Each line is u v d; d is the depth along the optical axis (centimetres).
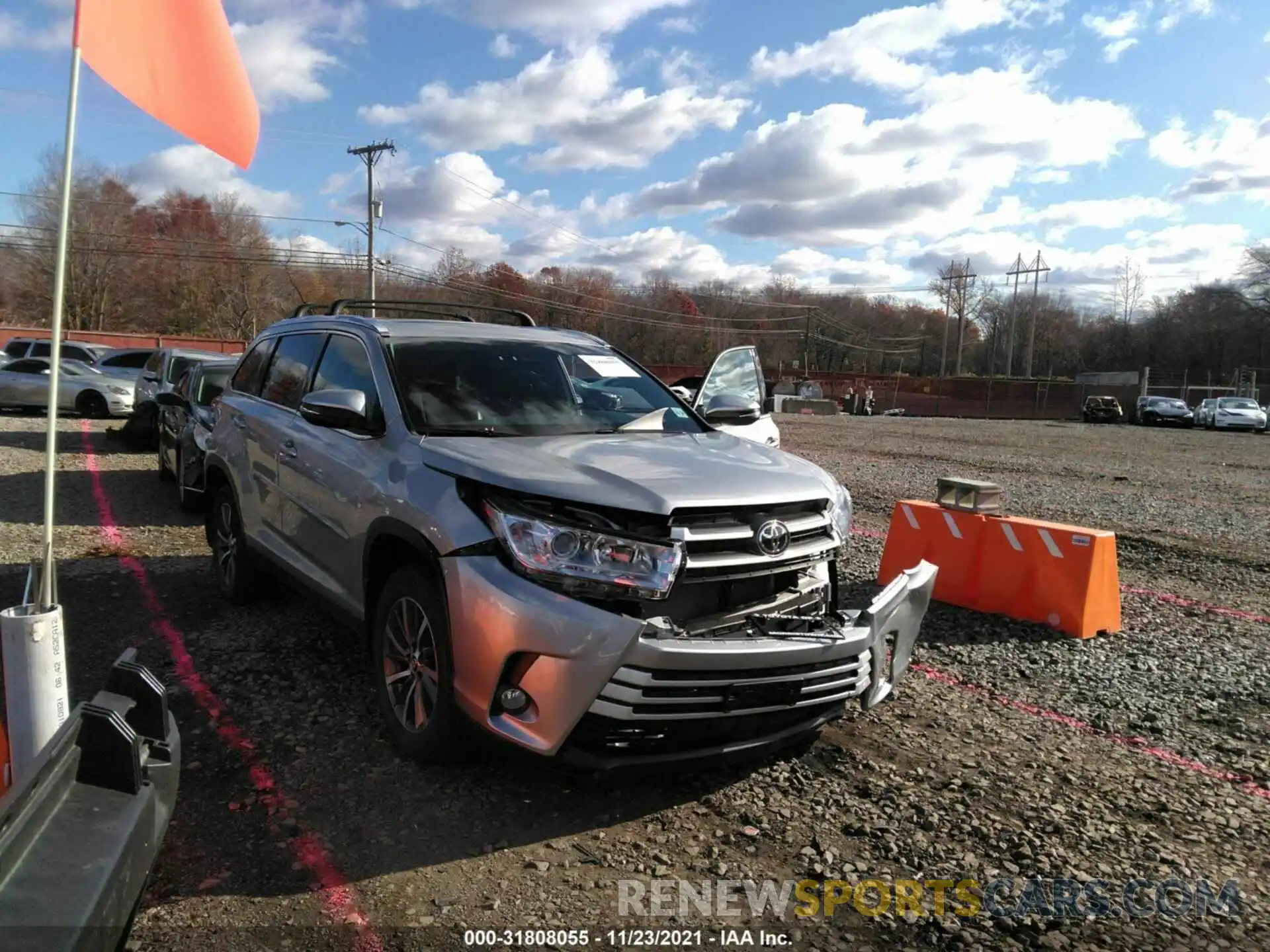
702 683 304
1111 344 9075
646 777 356
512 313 567
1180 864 311
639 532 307
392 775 348
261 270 6284
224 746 368
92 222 5700
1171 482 1477
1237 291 7356
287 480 466
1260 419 3428
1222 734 429
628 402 460
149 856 199
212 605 563
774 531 332
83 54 277
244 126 314
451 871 289
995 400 5084
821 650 324
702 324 9056
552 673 296
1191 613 654
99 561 671
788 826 326
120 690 230
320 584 430
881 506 1112
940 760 387
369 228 4159
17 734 265
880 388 5628
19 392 1891
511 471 327
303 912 265
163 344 4684
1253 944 268
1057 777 374
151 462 1273
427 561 334
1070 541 587
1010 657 534
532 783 346
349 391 392
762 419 778
